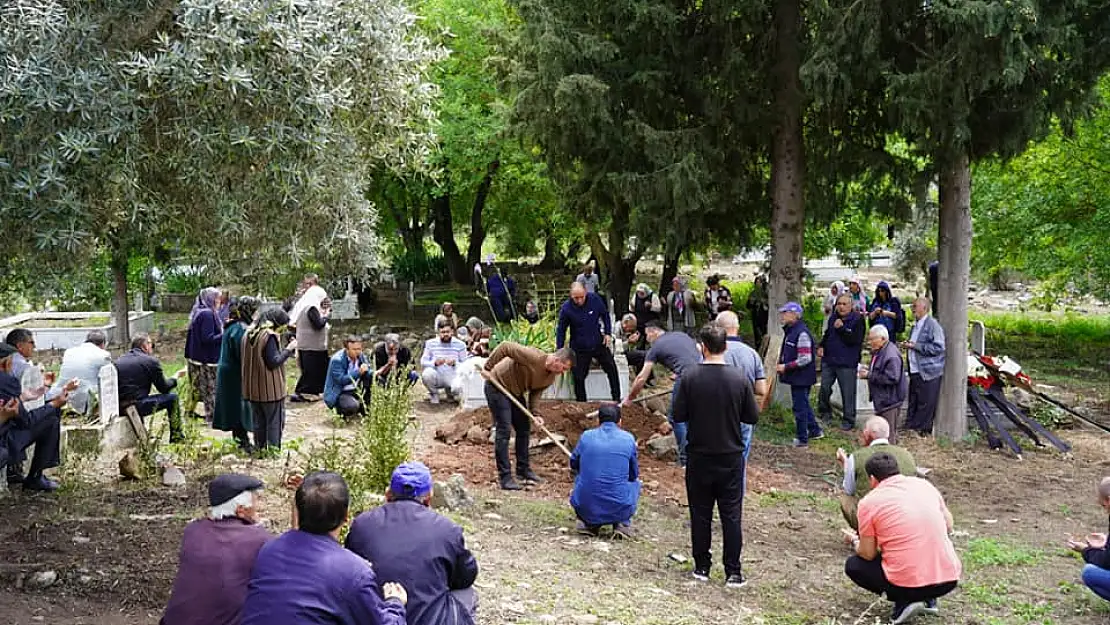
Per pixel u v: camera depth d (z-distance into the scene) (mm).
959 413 13633
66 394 8414
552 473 10281
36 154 5809
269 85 6195
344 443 10555
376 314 28109
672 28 14289
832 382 14055
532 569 7344
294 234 6633
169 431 10305
